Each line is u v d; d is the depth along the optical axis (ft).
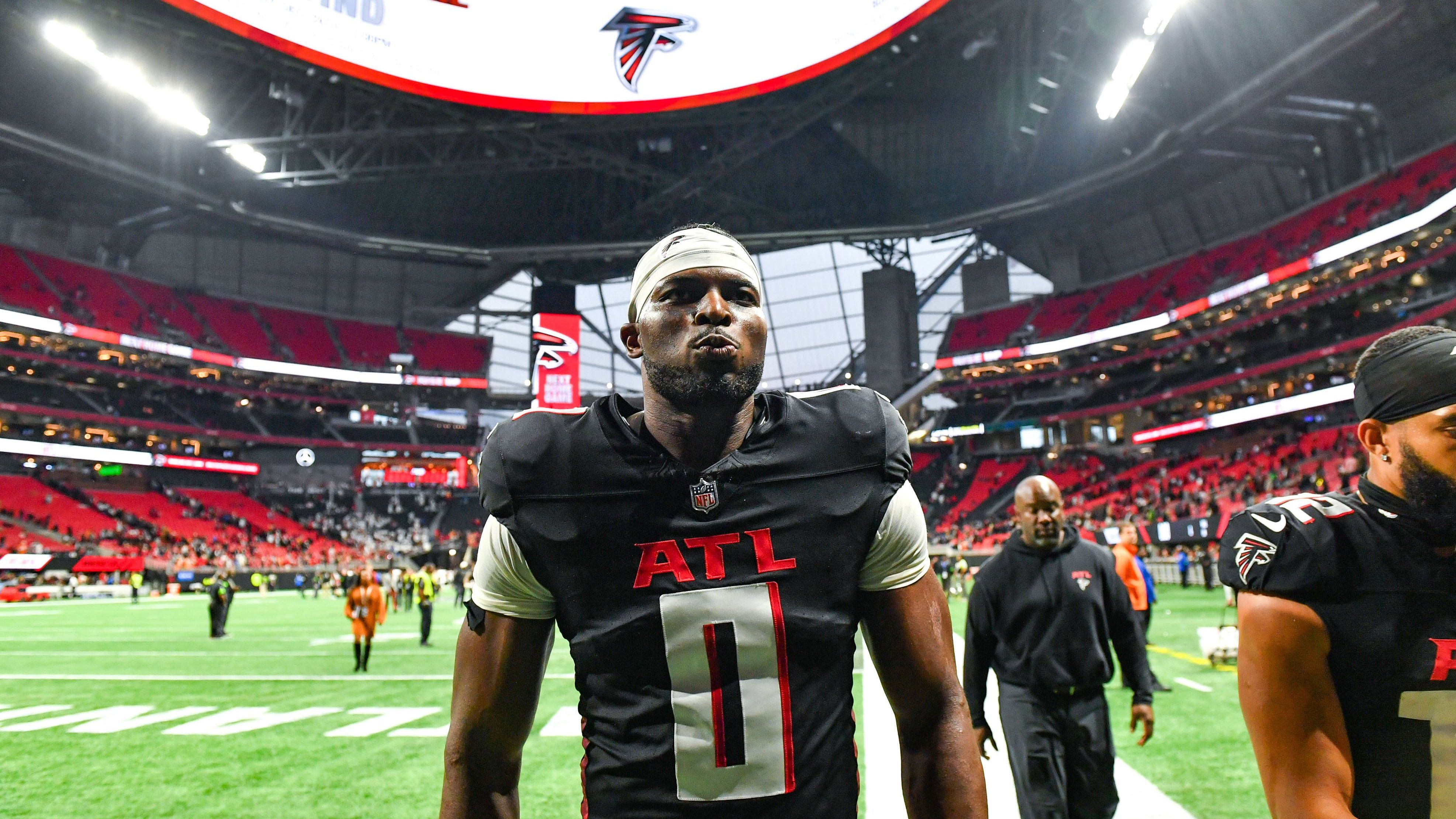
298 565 145.28
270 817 14.83
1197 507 111.65
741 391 4.05
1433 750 4.38
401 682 32.42
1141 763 17.34
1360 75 104.83
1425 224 100.12
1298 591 4.62
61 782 17.31
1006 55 104.47
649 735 3.75
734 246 4.29
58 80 105.91
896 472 4.08
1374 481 4.81
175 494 155.02
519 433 4.18
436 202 152.66
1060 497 11.82
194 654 43.29
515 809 4.51
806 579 3.81
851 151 141.08
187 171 127.95
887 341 157.38
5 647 47.57
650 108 81.46
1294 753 4.54
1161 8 75.00
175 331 150.82
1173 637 42.22
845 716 3.90
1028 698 11.39
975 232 161.79
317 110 109.09
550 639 4.44
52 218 145.07
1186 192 143.95
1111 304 152.87
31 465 143.74
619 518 3.87
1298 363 124.88
